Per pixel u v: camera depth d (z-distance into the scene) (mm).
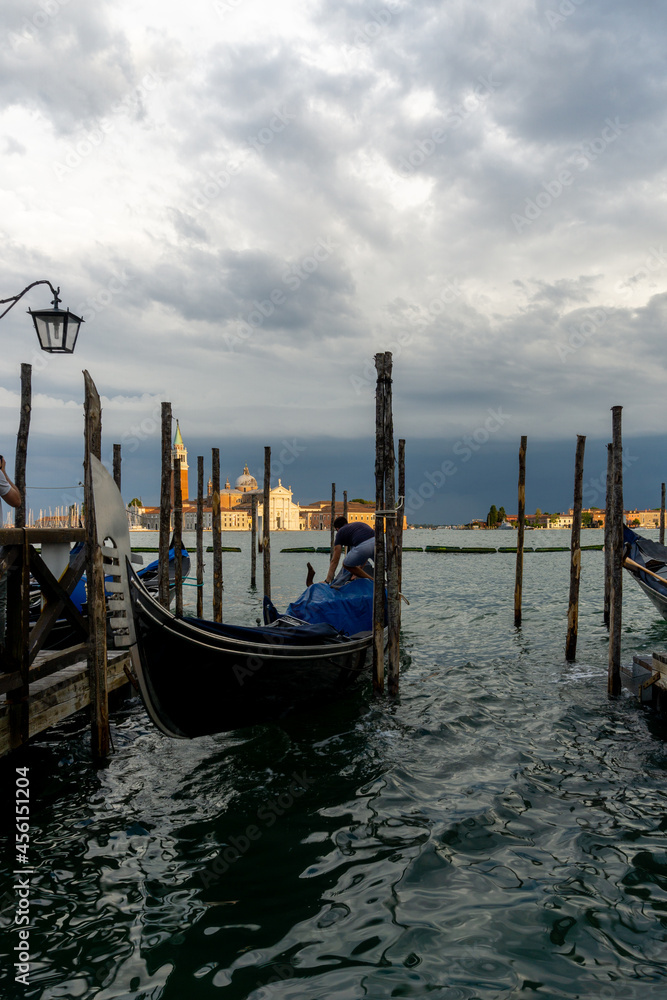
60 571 6629
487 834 4914
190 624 6125
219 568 14047
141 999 3301
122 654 7777
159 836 4965
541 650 11734
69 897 4184
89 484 5738
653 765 6234
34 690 5555
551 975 3416
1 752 4988
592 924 3836
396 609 8305
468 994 3285
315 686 7664
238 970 3496
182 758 6516
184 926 3881
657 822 5086
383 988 3334
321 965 3525
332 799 5559
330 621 8906
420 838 4863
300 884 4297
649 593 12000
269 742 6945
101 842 4879
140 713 7930
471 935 3742
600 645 12141
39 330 7285
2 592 5324
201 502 17172
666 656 7609
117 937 3785
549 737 7035
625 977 3404
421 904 4051
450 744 6852
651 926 3820
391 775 6031
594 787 5742
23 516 9812
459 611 17000
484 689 8969
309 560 40344
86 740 6980
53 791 5766
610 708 8023
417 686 9188
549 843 4773
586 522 161250
